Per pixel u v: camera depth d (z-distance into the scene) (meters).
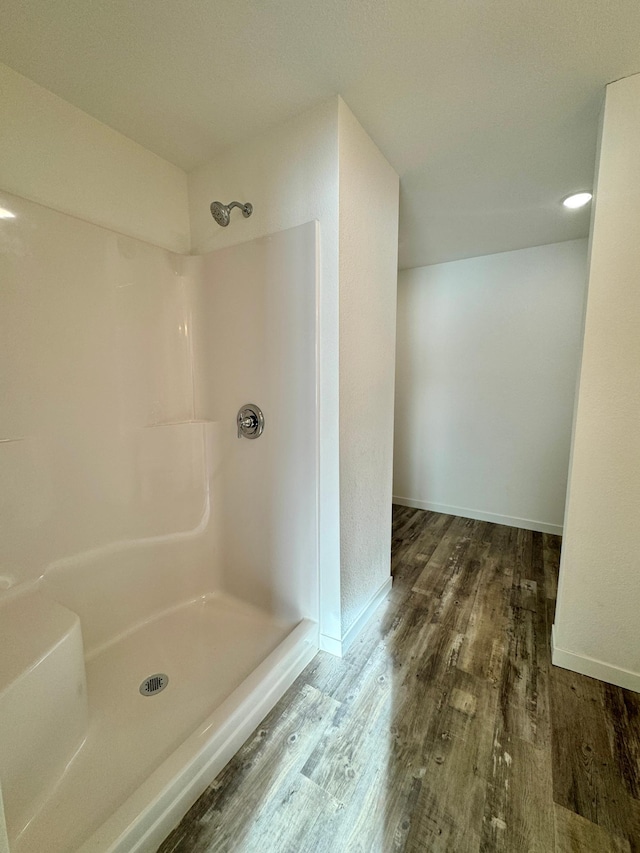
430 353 3.20
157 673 1.38
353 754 1.10
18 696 0.88
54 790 0.97
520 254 2.75
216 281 1.68
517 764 1.07
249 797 0.98
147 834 0.85
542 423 2.80
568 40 1.05
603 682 1.38
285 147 1.41
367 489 1.68
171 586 1.74
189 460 1.78
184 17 0.98
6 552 1.21
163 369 1.69
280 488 1.60
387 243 1.68
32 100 1.22
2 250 1.16
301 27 1.01
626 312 1.26
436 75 1.18
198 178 1.71
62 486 1.35
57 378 1.32
